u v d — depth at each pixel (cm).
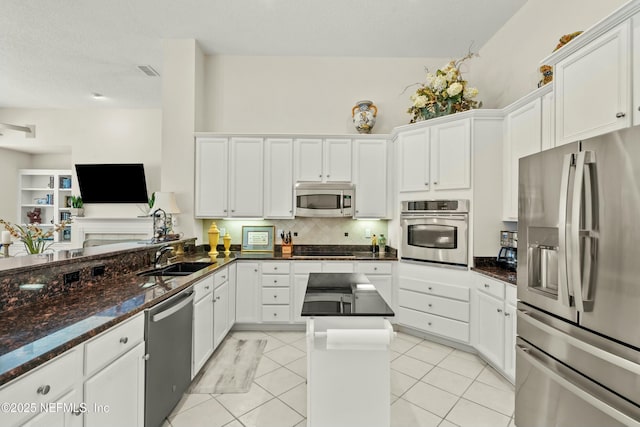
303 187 346
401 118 386
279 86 385
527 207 166
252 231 381
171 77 343
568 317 136
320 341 141
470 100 304
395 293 327
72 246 498
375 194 355
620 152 112
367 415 146
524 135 241
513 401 202
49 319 127
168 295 174
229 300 302
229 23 311
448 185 290
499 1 280
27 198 563
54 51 353
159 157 518
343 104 387
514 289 214
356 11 293
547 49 256
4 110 510
